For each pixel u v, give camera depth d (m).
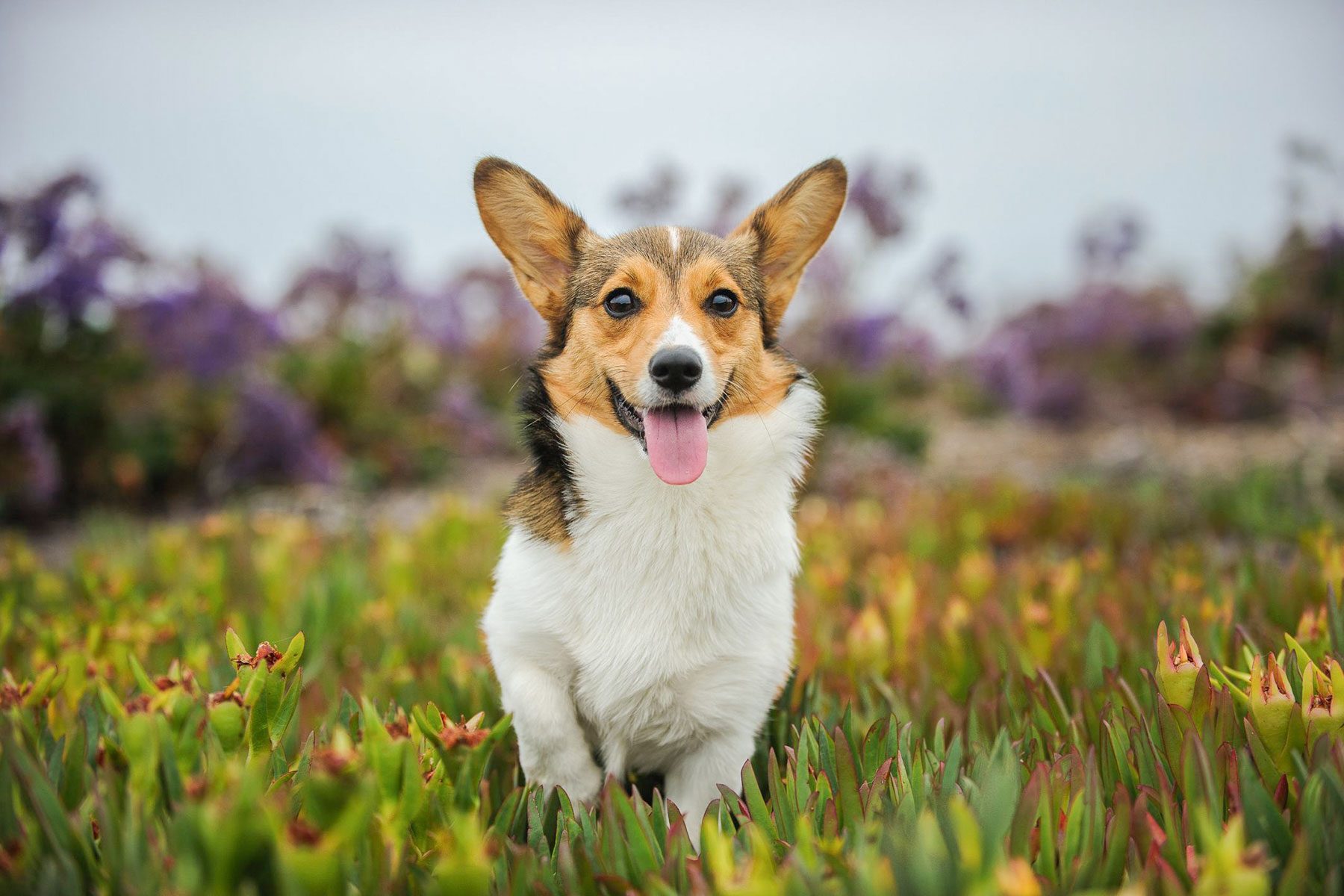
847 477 7.71
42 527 7.16
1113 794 2.23
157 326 7.91
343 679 3.39
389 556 4.96
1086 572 4.59
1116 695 2.64
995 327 12.34
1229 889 1.57
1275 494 6.51
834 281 8.86
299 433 7.84
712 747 2.74
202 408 8.12
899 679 3.34
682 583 2.70
